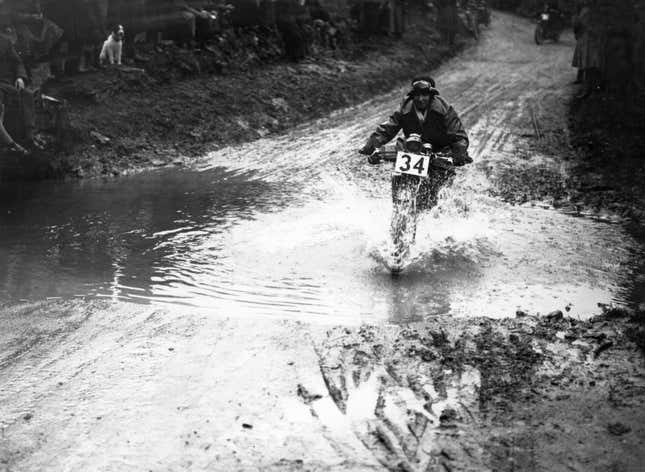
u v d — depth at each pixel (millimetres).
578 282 6828
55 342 5227
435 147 7996
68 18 14867
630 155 13836
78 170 12664
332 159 14188
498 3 52688
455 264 7391
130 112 15211
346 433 3975
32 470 3637
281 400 4344
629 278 6973
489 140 15766
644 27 19125
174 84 17484
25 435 3955
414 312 6000
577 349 5070
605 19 19906
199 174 12852
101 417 4148
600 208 10203
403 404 4289
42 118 12906
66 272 7062
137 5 16922
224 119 16766
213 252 7836
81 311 5891
